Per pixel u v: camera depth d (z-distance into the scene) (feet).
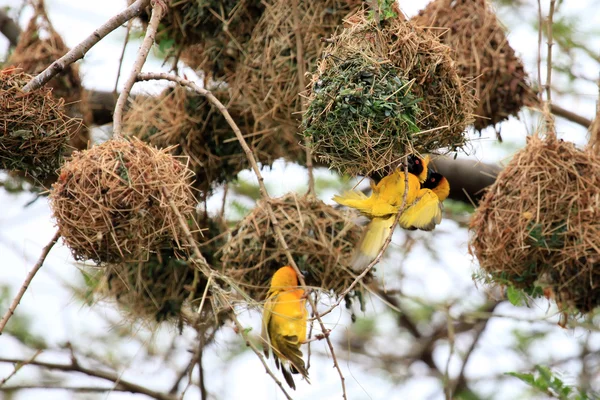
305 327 31.35
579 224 30.73
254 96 35.42
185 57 39.55
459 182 43.39
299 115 34.58
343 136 25.39
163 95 39.70
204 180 39.06
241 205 43.47
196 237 38.86
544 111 32.48
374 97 25.13
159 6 28.71
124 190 25.00
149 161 25.55
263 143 38.37
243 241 33.24
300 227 32.60
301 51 33.24
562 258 30.96
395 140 25.36
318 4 33.65
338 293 32.96
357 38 26.37
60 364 38.55
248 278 33.04
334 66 25.91
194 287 36.65
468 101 28.84
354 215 33.45
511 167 32.14
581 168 31.32
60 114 28.89
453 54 36.68
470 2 37.78
